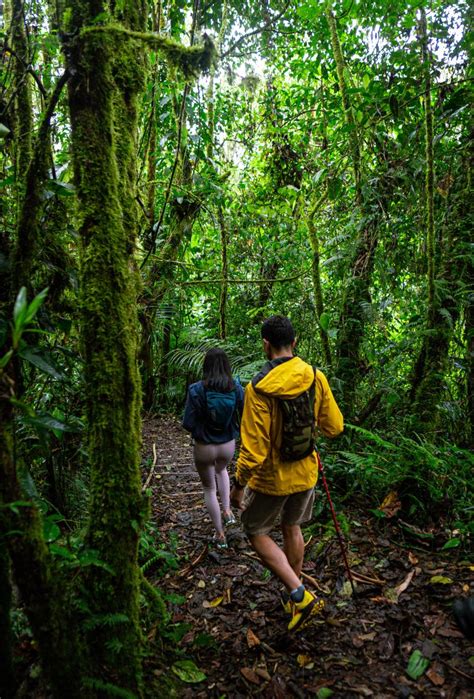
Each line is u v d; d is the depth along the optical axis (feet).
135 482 5.94
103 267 5.71
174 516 12.73
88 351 5.73
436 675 6.68
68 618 4.94
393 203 13.03
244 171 22.74
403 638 7.45
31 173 5.47
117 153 6.79
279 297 19.38
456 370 13.52
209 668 6.98
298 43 18.17
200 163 19.71
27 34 7.36
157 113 15.56
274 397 7.29
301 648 7.39
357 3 12.39
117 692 5.13
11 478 4.42
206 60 5.40
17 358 5.89
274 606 8.52
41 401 9.23
